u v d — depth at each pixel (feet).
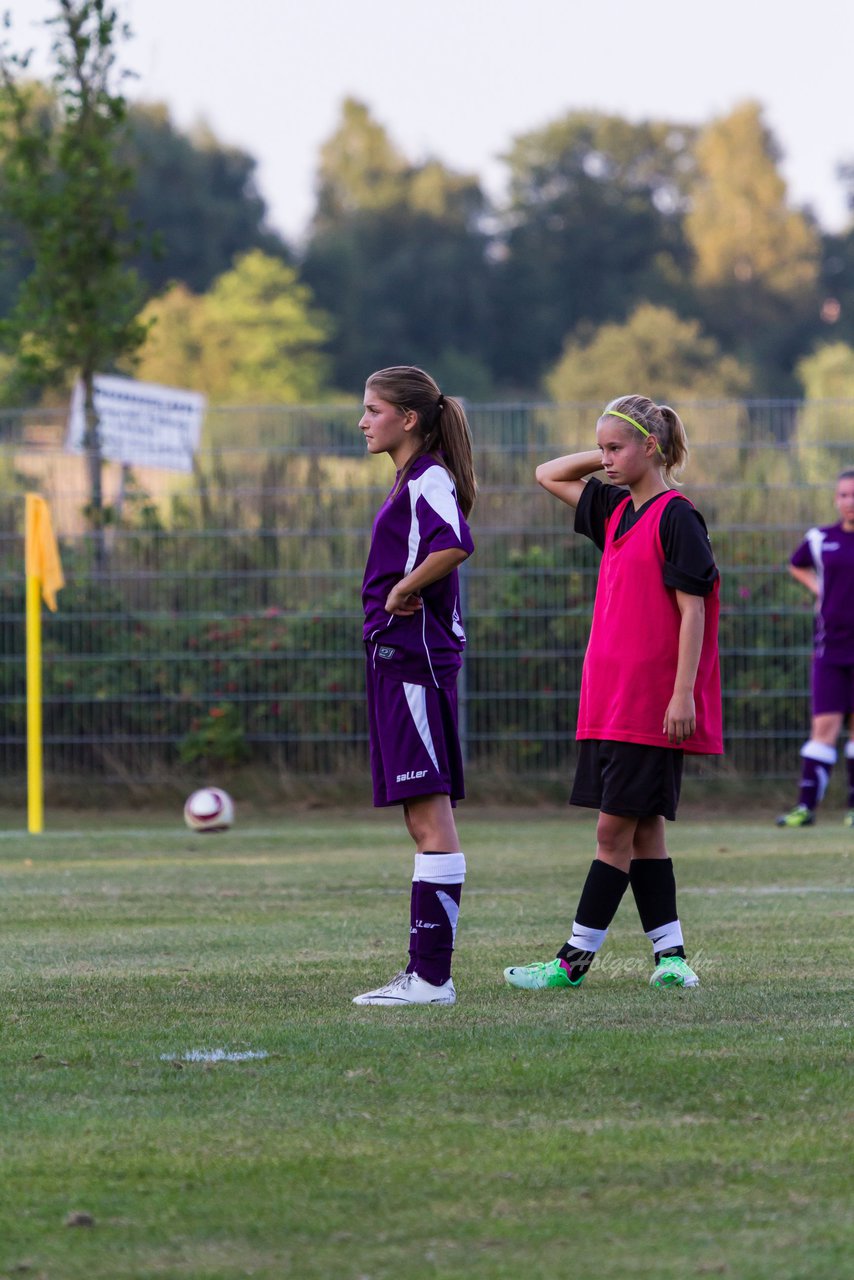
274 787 128.06
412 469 45.60
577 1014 42.47
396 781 45.29
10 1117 32.60
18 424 131.54
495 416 128.06
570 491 49.39
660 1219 26.17
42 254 144.25
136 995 46.21
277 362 654.12
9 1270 24.36
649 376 640.58
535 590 127.13
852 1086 34.24
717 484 127.85
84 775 129.59
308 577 129.39
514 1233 25.58
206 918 64.80
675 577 45.50
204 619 129.08
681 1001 44.32
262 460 130.00
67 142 144.77
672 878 48.67
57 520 130.62
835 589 110.42
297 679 128.57
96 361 145.18
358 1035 39.83
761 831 107.55
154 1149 30.27
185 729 129.18
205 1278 23.93
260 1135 31.09
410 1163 29.14
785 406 127.75
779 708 125.70
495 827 113.09
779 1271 23.90
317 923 62.95
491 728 127.34
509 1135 30.81
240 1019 42.29
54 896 72.90
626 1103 33.06
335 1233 25.70
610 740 46.21
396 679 45.29
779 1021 41.14
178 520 130.11
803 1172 28.50
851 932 58.59
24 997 45.93
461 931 59.67
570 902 68.80
